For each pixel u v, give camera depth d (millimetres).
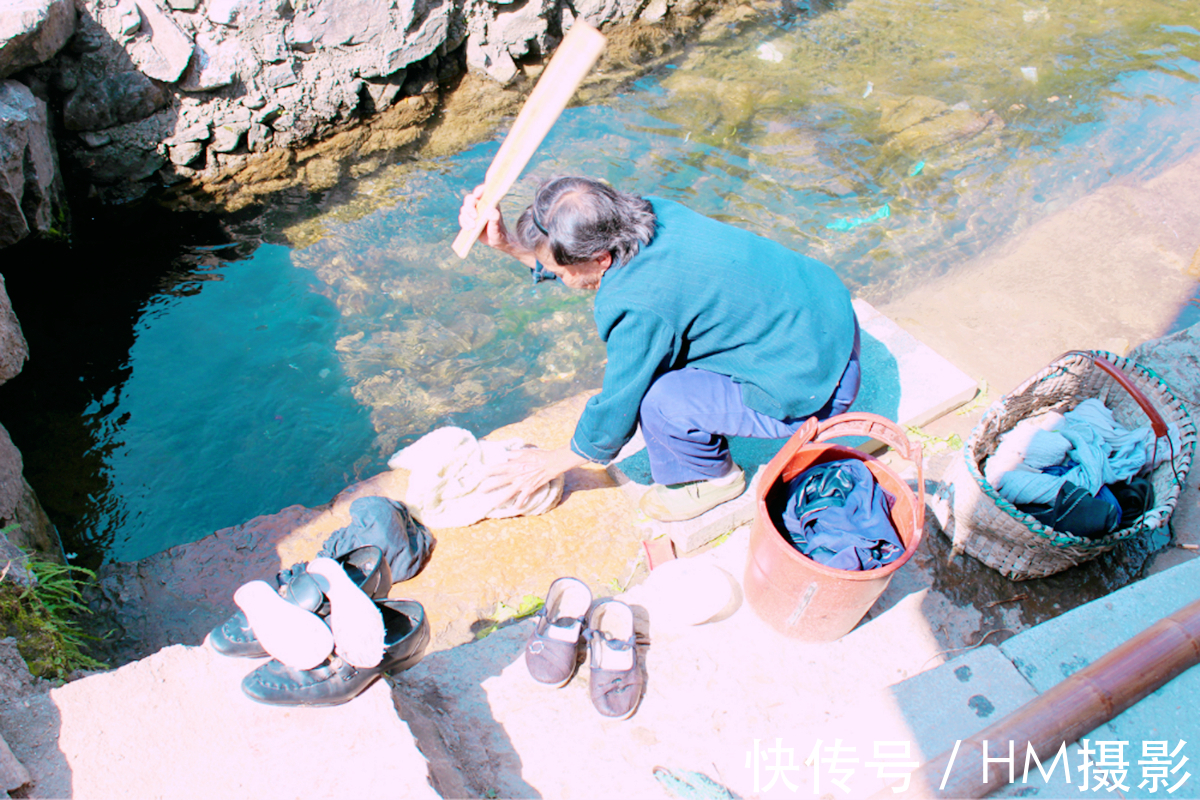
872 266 4297
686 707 2203
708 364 2402
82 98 4441
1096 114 5359
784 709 2211
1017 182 4816
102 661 2703
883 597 2604
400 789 1777
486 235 2275
